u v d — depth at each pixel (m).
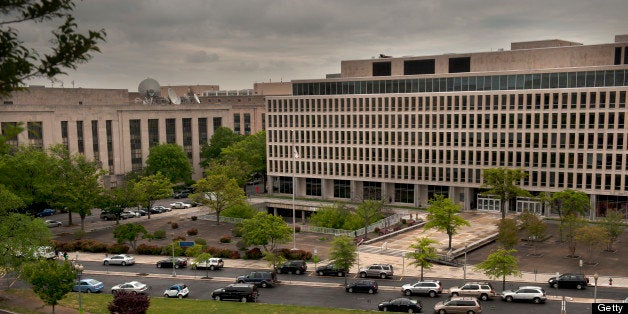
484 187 94.81
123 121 132.25
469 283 54.56
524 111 100.44
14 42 16.28
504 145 102.94
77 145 122.69
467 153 106.44
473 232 86.94
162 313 45.81
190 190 136.25
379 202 92.44
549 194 92.44
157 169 128.88
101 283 58.31
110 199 94.06
